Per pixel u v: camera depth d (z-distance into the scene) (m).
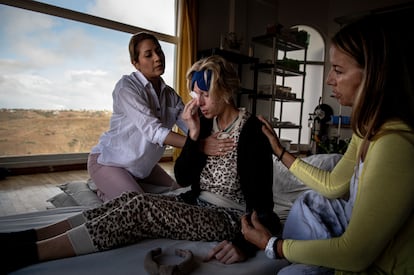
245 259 0.99
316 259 0.63
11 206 2.43
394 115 0.58
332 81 0.67
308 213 0.98
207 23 4.96
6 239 0.89
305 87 6.16
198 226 1.05
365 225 0.55
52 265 0.88
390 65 0.56
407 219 0.58
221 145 1.11
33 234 0.96
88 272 0.86
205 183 1.19
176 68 4.77
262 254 1.05
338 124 5.41
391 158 0.54
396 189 0.53
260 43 5.18
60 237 0.91
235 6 5.25
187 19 4.58
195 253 1.00
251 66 5.01
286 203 1.71
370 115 0.60
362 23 0.62
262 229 0.81
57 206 1.97
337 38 0.64
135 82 1.78
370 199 0.55
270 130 1.10
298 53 6.11
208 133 1.19
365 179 0.57
